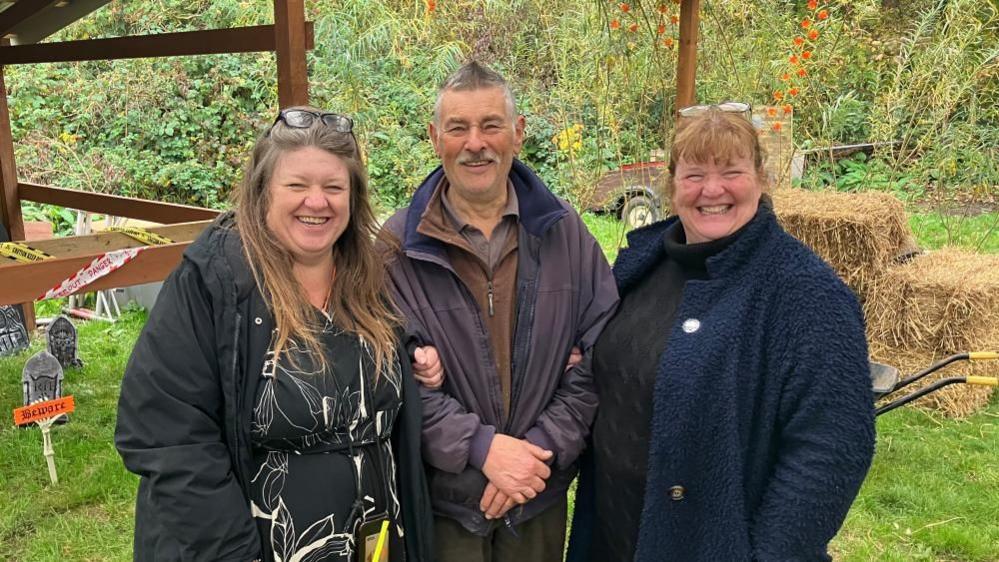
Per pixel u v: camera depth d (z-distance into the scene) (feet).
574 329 6.53
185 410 4.98
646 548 5.44
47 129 32.19
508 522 6.40
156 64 32.68
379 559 5.46
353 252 5.79
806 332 4.98
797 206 16.98
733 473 5.11
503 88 6.25
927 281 15.53
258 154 5.45
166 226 14.20
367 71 23.08
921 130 22.47
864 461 4.86
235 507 5.04
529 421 6.34
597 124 19.65
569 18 20.65
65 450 13.29
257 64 33.65
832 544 11.05
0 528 10.96
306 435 5.29
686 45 15.83
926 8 25.41
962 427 14.88
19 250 12.07
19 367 17.10
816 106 22.13
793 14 22.68
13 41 18.66
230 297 5.13
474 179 6.18
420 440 5.97
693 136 5.38
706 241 5.63
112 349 18.51
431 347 6.15
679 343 5.42
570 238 6.64
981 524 11.53
